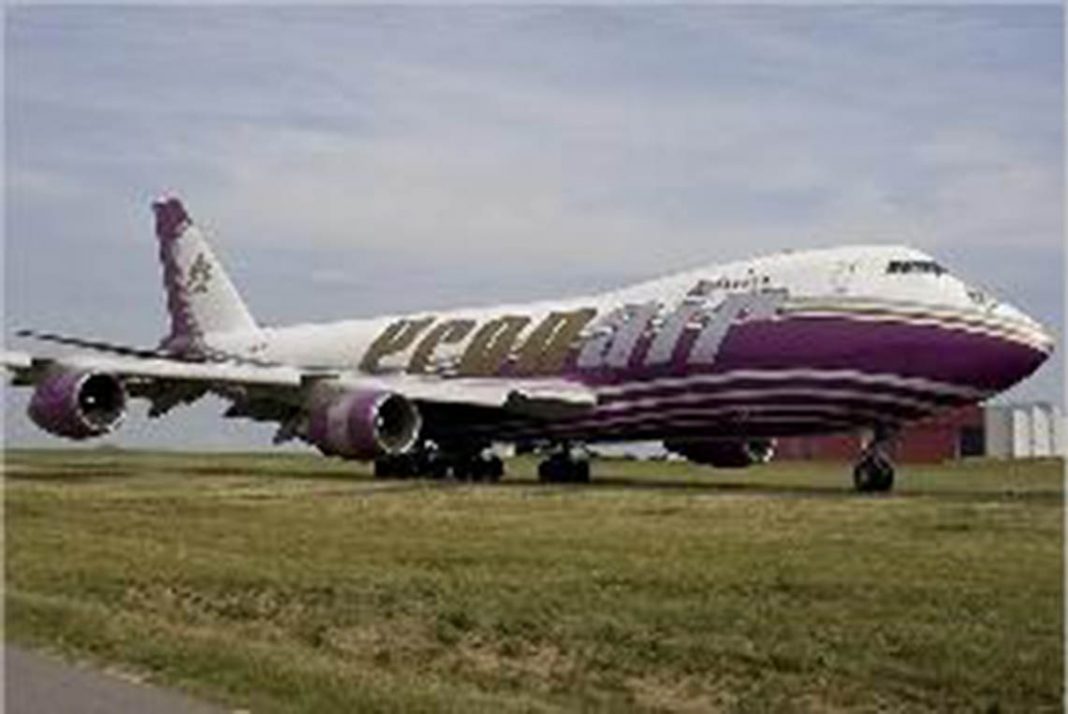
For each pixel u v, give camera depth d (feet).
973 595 68.85
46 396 162.50
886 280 146.30
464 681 51.06
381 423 165.48
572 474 177.58
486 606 66.28
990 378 142.41
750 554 87.40
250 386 169.48
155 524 110.73
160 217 243.40
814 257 152.05
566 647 57.06
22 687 46.16
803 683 50.29
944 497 141.69
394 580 75.77
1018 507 124.67
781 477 212.23
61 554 88.28
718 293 157.79
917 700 47.88
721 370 153.89
